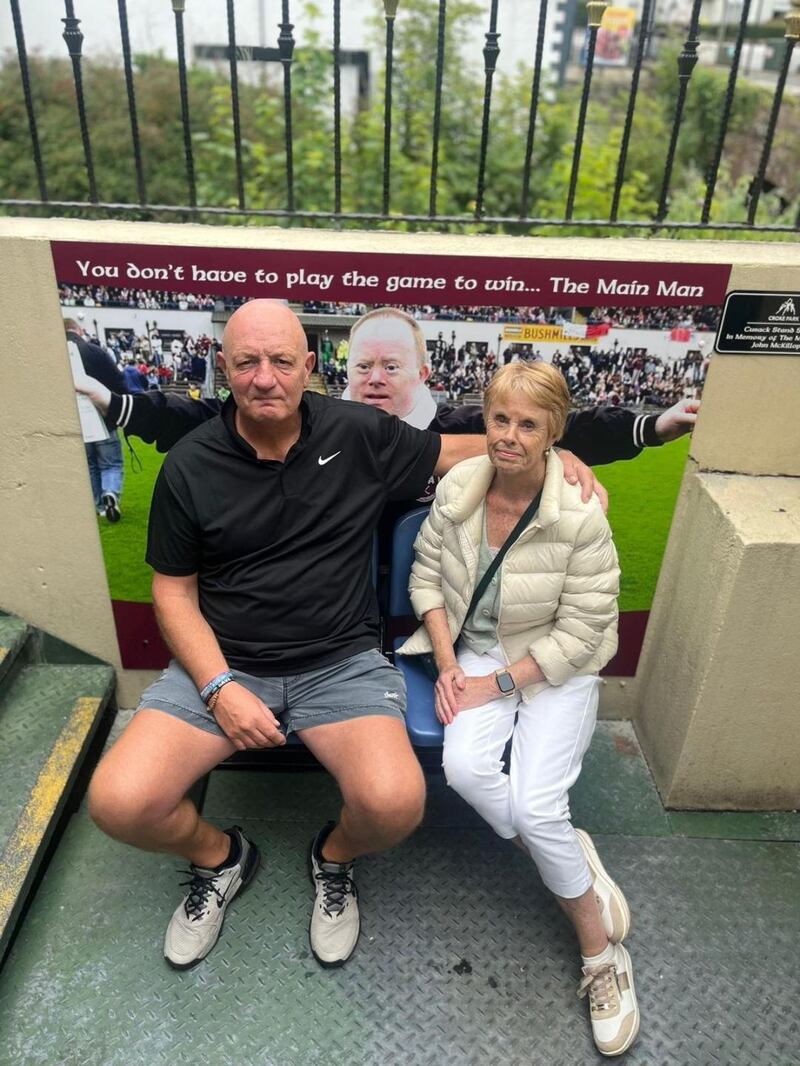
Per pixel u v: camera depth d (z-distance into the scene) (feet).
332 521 6.61
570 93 26.13
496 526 6.52
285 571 6.57
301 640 6.73
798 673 7.24
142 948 6.80
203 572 6.77
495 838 7.79
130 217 11.69
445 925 7.04
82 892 7.20
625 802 8.21
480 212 7.73
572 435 7.60
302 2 22.81
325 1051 6.17
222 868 6.89
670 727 8.02
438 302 7.02
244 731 6.24
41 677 8.64
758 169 7.48
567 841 6.19
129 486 7.77
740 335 7.11
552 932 7.02
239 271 6.86
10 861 6.87
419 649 7.16
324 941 6.70
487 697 6.56
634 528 7.99
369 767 6.03
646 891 7.38
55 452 7.61
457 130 22.34
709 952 6.91
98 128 20.35
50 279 6.87
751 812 8.15
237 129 7.46
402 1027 6.33
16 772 7.61
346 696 6.55
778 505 7.17
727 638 7.06
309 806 8.04
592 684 6.74
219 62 23.36
